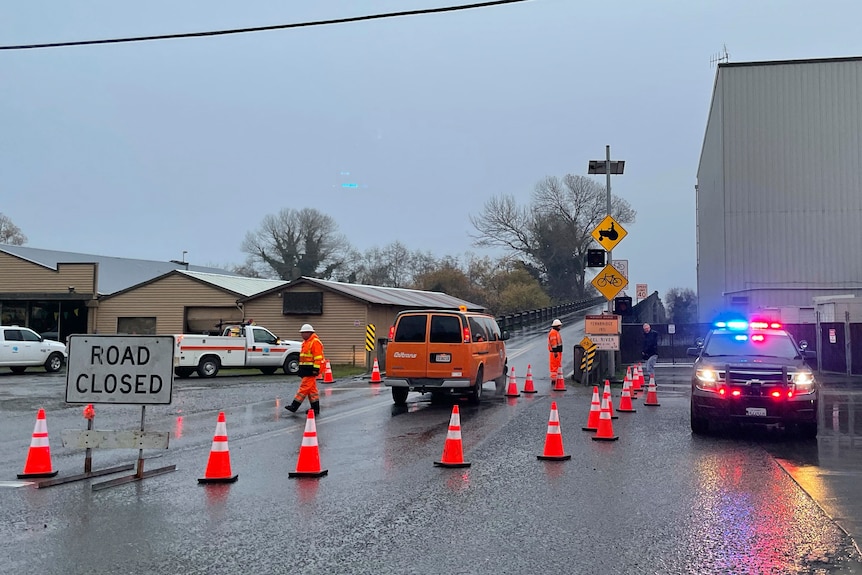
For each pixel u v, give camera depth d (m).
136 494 8.45
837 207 35.28
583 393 21.39
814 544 6.50
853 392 21.70
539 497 8.27
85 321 41.75
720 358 13.55
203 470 9.86
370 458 10.73
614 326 23.33
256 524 7.16
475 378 17.98
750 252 35.94
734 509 7.74
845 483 9.06
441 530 6.93
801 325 31.34
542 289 85.56
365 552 6.27
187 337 26.81
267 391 21.80
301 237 82.38
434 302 45.19
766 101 36.03
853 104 35.31
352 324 36.25
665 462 10.46
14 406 17.73
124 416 15.85
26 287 42.06
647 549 6.35
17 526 7.09
